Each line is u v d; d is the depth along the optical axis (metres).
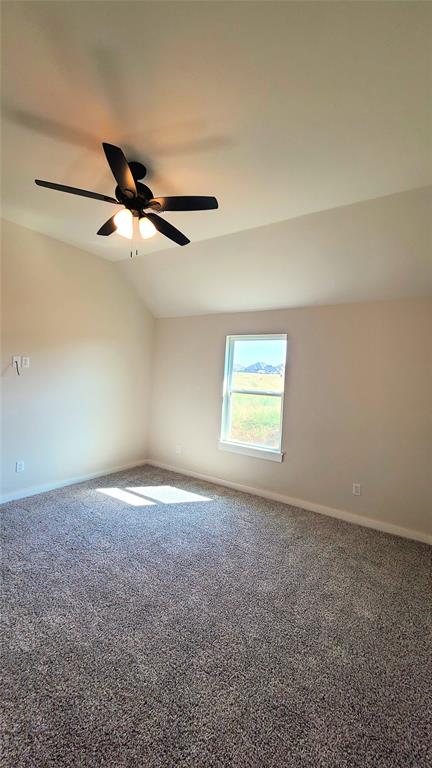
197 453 4.45
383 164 1.99
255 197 2.39
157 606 1.97
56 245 3.55
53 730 1.26
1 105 1.63
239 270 3.49
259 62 1.34
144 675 1.51
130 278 4.33
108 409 4.31
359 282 3.11
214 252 3.38
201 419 4.42
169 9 1.16
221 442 4.21
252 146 1.85
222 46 1.28
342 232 2.70
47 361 3.58
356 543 2.86
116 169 1.67
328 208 2.52
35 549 2.50
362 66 1.34
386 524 3.14
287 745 1.25
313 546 2.77
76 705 1.35
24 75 1.46
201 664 1.59
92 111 1.64
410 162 1.96
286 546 2.75
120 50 1.32
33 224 3.16
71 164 2.12
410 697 1.46
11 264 3.20
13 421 3.32
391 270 2.88
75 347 3.86
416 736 1.30
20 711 1.32
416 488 3.02
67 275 3.70
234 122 1.68
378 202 2.38
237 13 1.16
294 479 3.66
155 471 4.58
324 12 1.15
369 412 3.25
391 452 3.14
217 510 3.41
